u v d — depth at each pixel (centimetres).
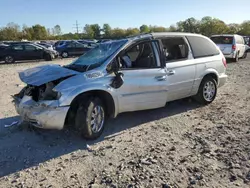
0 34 8012
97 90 474
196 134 493
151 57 549
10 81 1109
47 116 436
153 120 581
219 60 693
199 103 681
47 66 530
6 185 345
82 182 346
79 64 533
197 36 664
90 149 444
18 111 491
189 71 610
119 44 531
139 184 334
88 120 461
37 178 360
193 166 374
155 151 426
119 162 395
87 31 9750
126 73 505
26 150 446
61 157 420
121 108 510
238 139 462
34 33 8862
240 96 774
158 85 546
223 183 333
